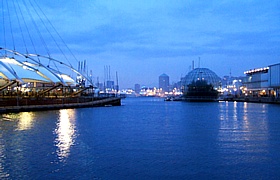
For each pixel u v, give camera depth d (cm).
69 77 7956
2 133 2223
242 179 1119
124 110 5428
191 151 1568
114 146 1702
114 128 2542
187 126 2664
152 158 1421
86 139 1941
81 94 7688
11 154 1498
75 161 1364
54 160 1382
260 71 10862
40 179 1118
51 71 6500
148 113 4512
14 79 5012
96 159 1402
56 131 2344
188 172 1202
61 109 5662
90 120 3303
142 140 1898
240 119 3347
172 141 1862
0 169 1241
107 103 7512
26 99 5128
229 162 1348
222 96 11894
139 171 1215
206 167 1270
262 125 2728
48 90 6162
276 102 7644
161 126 2681
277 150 1593
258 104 7662
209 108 5925
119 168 1255
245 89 11738
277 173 1186
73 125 2784
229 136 2064
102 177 1142
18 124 2858
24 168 1253
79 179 1120
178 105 7712
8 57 5797
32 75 5812
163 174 1177
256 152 1544
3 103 4712
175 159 1402
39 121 3178
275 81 8519
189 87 12106
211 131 2323
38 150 1594
